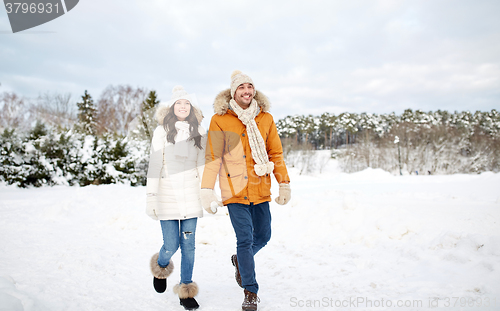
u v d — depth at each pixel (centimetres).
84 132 1684
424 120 8681
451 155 5091
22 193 1110
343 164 6241
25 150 1415
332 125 9769
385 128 9756
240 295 313
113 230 599
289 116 9381
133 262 419
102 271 367
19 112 3606
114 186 1258
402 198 779
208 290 330
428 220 461
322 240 479
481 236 353
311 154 5984
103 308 268
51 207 693
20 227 580
